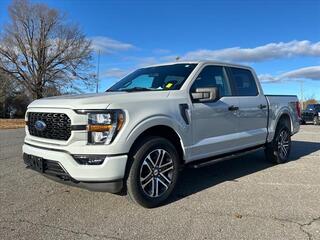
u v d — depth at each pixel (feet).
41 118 16.49
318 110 91.97
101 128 14.98
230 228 14.21
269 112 24.73
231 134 21.08
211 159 20.20
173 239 13.26
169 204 17.07
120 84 21.21
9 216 15.42
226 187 20.01
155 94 17.35
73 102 15.38
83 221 14.90
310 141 41.22
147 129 16.43
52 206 16.67
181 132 17.71
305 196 18.29
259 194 18.63
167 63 21.36
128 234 13.67
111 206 16.69
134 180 15.75
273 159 26.12
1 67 158.71
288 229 14.11
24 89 166.30
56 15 161.58
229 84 21.76
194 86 19.15
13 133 55.01
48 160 15.83
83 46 164.45
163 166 16.97
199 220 15.03
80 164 15.03
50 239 13.21
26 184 20.31
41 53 161.58
